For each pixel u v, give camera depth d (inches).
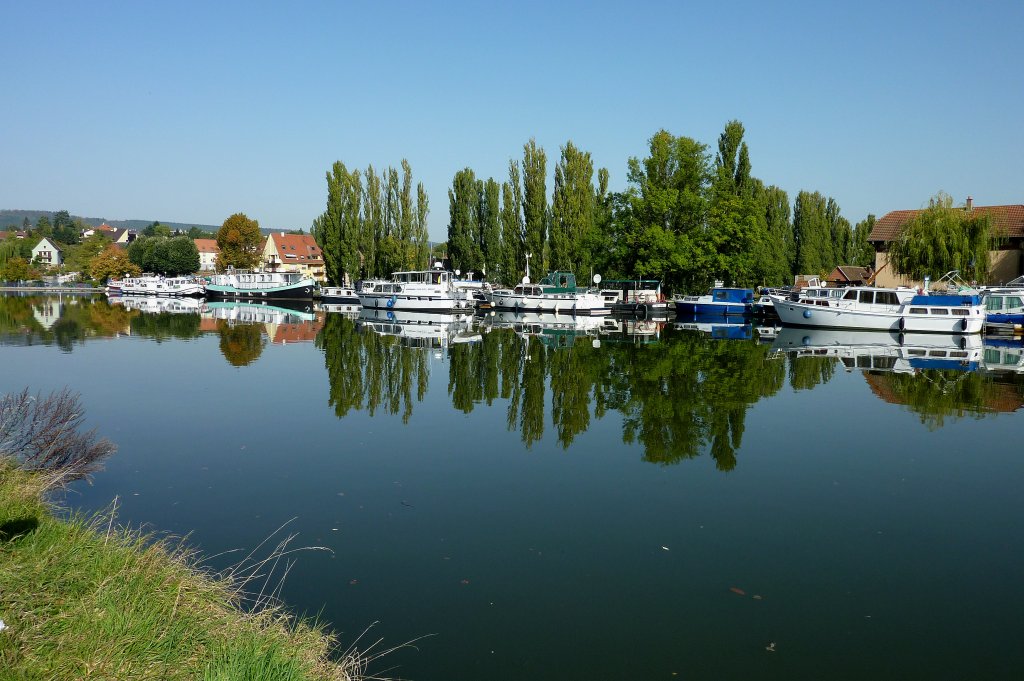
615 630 288.7
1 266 4375.0
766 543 378.0
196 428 629.3
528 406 740.7
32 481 366.6
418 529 393.1
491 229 3181.6
